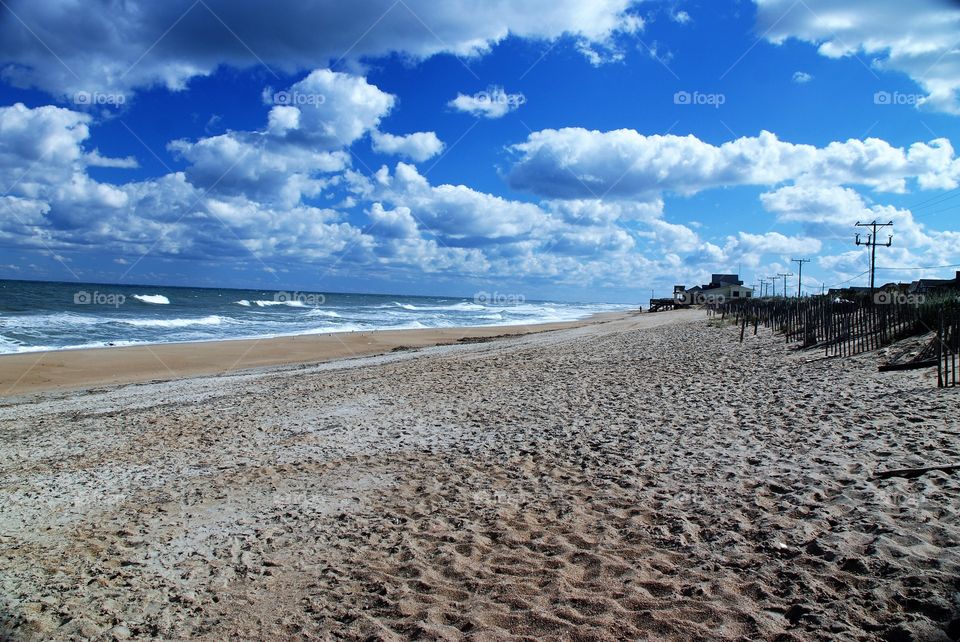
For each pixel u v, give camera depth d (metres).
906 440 6.75
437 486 6.79
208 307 64.69
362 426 10.34
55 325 35.38
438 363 20.25
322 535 5.56
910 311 14.48
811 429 7.76
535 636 3.64
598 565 4.50
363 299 143.62
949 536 4.18
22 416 13.73
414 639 3.73
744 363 15.04
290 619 4.10
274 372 20.77
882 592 3.65
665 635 3.53
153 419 12.34
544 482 6.66
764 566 4.21
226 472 7.92
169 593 4.58
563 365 17.44
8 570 5.12
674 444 7.70
